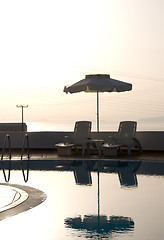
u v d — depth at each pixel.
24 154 12.29
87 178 8.44
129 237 4.49
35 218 5.28
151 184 7.73
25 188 7.23
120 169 9.53
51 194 6.88
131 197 6.62
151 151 12.84
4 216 5.38
